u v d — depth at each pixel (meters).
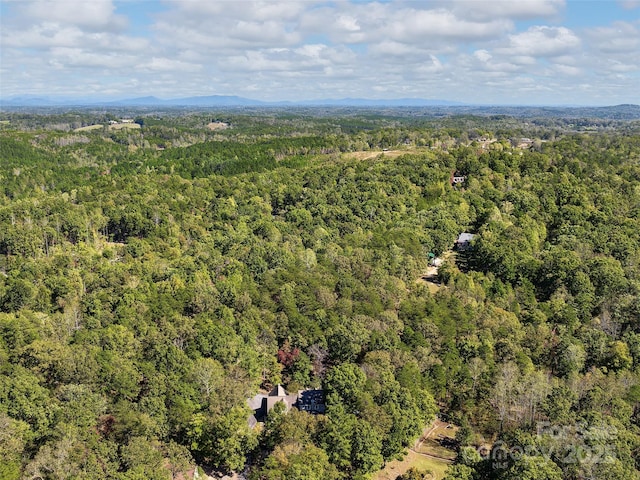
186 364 97.75
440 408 108.25
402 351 109.81
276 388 103.81
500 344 116.38
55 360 93.81
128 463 75.69
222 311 118.94
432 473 90.31
